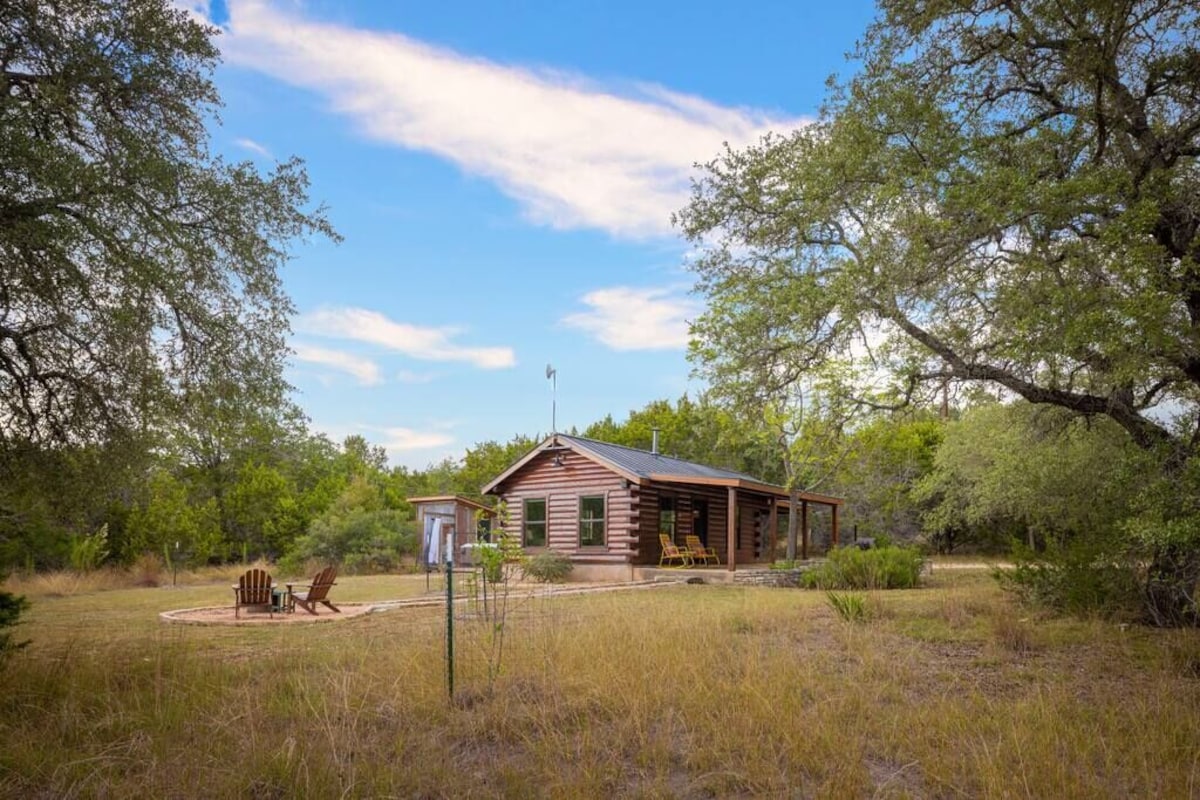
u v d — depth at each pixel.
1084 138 9.59
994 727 5.66
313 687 6.75
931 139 9.25
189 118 9.23
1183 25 9.02
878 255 9.66
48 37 7.71
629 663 7.22
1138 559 10.59
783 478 42.03
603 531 23.48
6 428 8.76
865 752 5.31
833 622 11.05
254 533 36.09
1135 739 5.35
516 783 4.64
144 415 9.08
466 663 7.36
